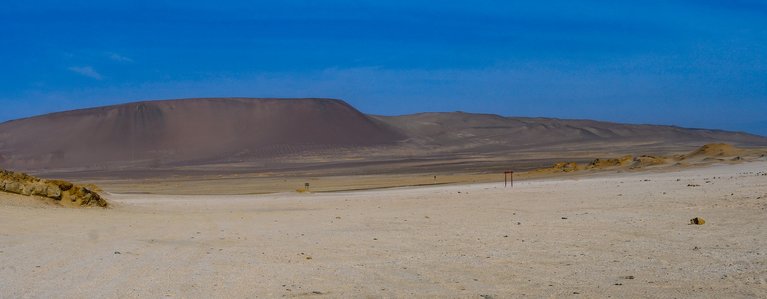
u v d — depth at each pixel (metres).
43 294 12.30
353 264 15.84
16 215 27.05
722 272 13.42
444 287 12.98
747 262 14.25
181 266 15.56
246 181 114.69
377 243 19.55
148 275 14.34
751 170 48.97
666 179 43.88
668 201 28.64
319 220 27.28
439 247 18.41
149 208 35.50
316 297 12.19
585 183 44.97
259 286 13.18
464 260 16.05
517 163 147.50
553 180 56.84
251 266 15.62
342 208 33.75
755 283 12.34
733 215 22.56
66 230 23.28
